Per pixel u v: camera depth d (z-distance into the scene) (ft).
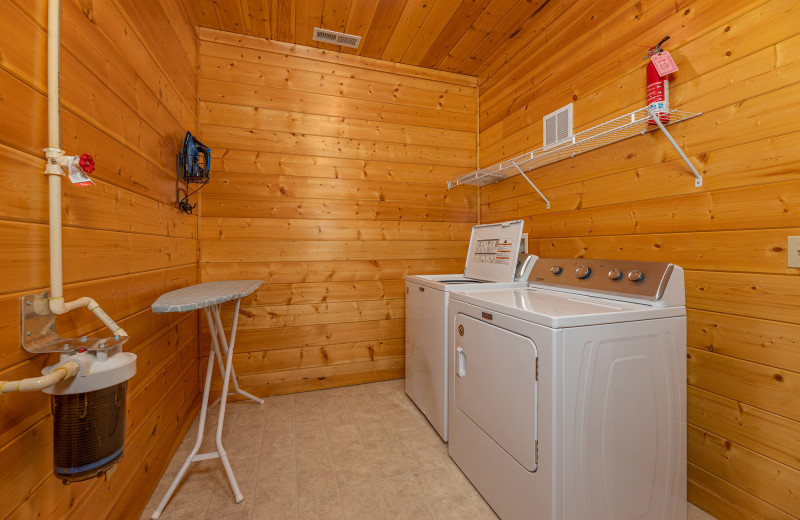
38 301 2.69
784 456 3.82
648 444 4.07
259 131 8.14
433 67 9.41
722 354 4.39
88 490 3.40
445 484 5.22
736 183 4.24
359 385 8.90
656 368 4.10
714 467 4.47
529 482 3.93
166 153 5.67
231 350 5.36
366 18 7.43
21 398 2.59
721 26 4.38
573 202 6.77
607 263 5.12
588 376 3.73
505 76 8.74
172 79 5.98
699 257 4.64
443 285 6.24
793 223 3.74
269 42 8.18
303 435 6.57
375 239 9.02
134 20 4.50
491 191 9.45
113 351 2.84
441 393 6.31
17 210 2.55
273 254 8.27
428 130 9.48
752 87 4.08
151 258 5.00
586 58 6.44
